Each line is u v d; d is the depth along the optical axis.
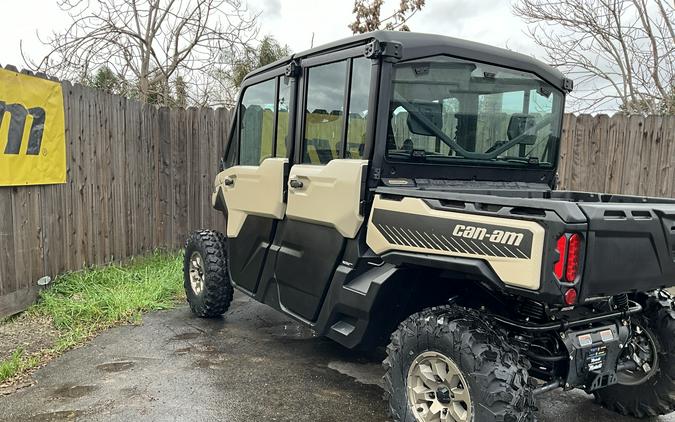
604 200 3.46
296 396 3.34
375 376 3.68
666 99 8.73
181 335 4.47
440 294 3.09
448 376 2.47
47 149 5.02
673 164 6.04
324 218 3.26
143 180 6.74
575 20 9.20
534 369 2.65
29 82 4.75
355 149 3.14
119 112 6.24
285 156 3.79
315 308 3.46
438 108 3.16
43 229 5.07
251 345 4.25
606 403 3.23
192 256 5.02
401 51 2.88
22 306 4.79
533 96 3.59
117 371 3.68
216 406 3.17
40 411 3.08
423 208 2.63
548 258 2.12
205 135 7.34
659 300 2.99
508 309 2.75
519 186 3.61
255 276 4.18
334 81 3.28
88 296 5.02
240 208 4.32
